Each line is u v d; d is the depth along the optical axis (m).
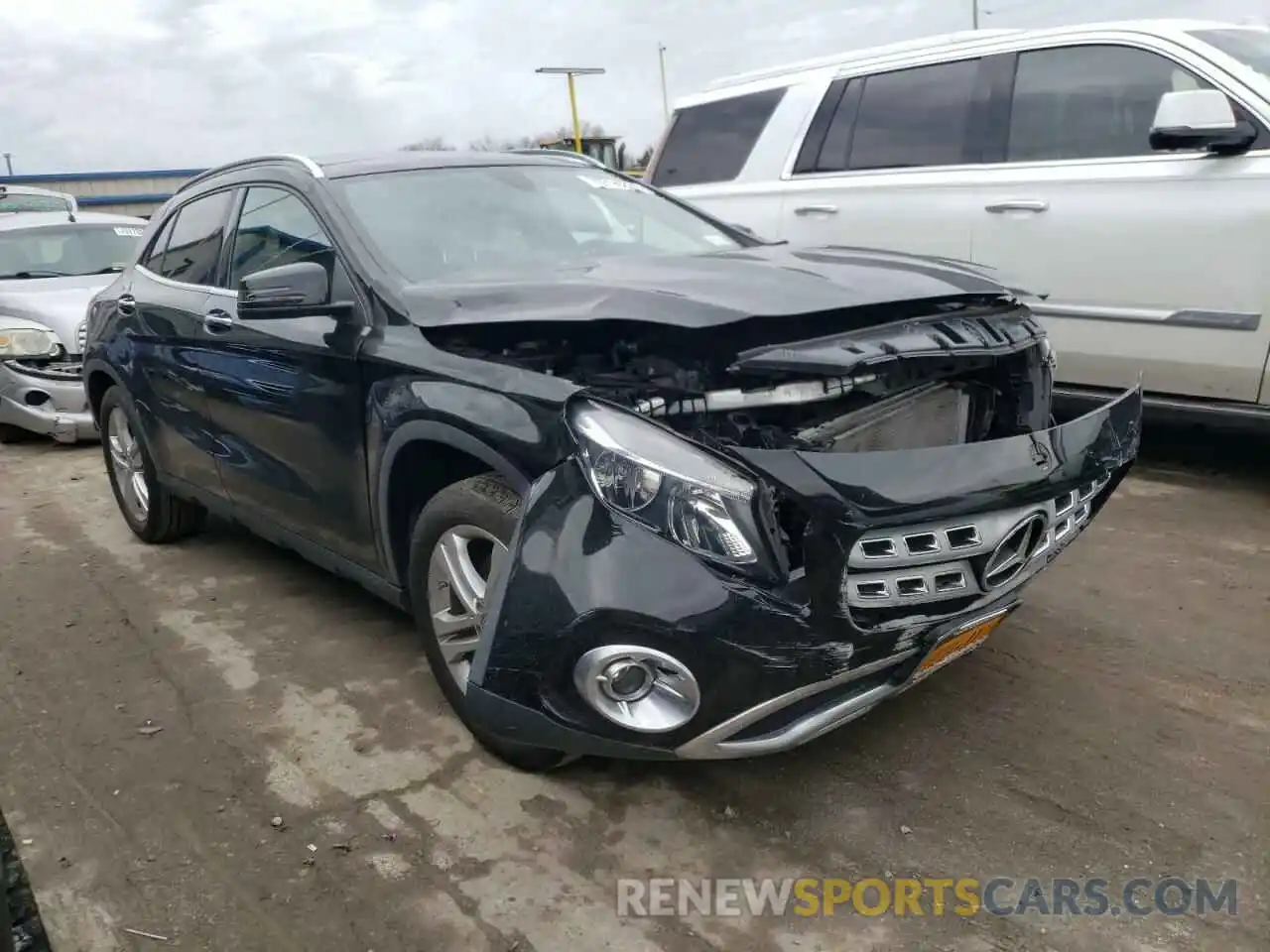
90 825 2.84
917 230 5.75
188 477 4.52
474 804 2.84
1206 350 4.77
